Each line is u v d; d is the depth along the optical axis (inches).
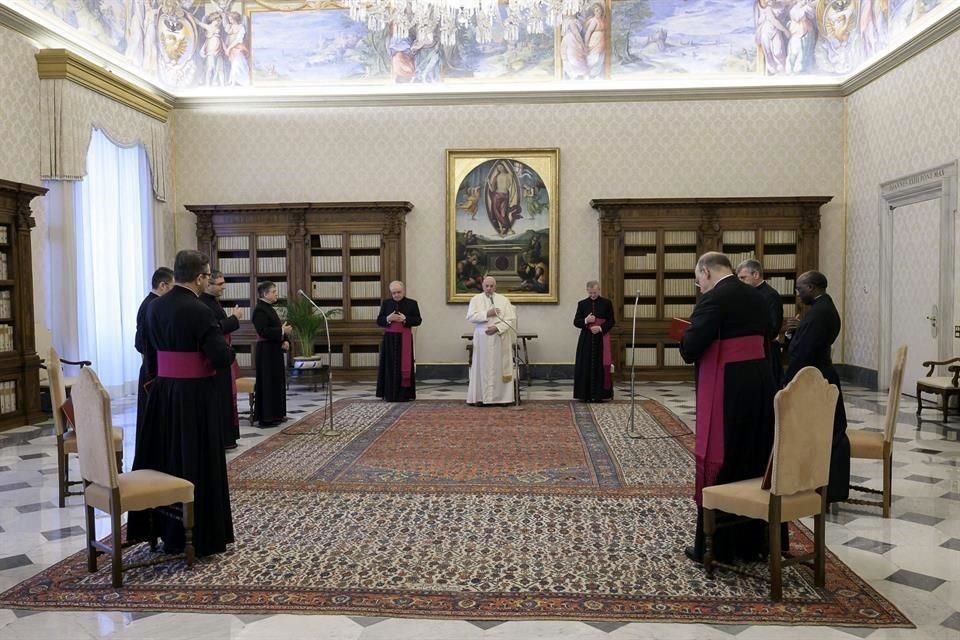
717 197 531.2
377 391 462.9
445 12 389.7
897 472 267.3
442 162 553.0
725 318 170.6
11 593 162.7
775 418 153.0
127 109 484.1
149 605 156.0
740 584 164.9
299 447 317.4
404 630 144.5
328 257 544.4
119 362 471.5
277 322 378.3
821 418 158.9
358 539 197.5
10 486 256.4
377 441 329.1
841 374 545.0
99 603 157.2
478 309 431.2
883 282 480.1
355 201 552.1
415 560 181.5
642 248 538.3
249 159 558.9
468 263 554.3
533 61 548.4
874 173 494.3
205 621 148.7
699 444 175.9
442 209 554.3
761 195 541.6
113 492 163.3
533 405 432.8
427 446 317.4
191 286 184.2
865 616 148.5
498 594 160.6
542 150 545.6
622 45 545.0
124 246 485.1
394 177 554.9
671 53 543.2
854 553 185.3
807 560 164.6
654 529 204.4
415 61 551.5
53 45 418.9
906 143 452.1
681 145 543.5
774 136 539.2
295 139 557.0
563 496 238.5
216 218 546.0
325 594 161.2
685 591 161.2
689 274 534.3
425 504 230.1
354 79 555.5
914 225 447.5
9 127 386.0
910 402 429.7
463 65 550.9
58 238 417.1
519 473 269.3
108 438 161.9
